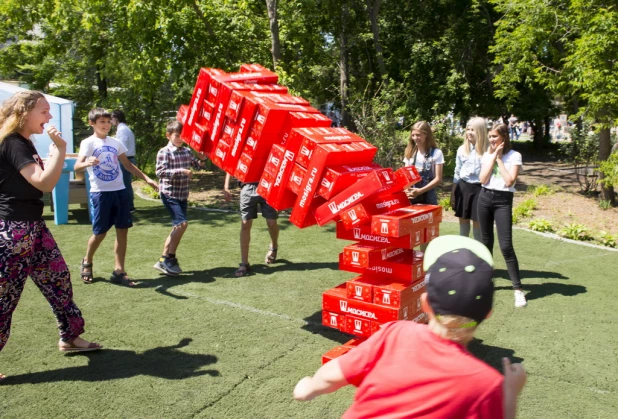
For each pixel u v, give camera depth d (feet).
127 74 52.60
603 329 16.10
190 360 13.82
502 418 5.36
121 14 42.09
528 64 38.40
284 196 14.83
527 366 13.75
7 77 72.28
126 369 13.28
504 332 15.87
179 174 20.40
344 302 14.03
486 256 5.63
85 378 12.79
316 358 14.01
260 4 52.65
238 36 44.98
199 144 17.02
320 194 13.84
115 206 19.29
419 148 19.65
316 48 55.11
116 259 19.83
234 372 13.20
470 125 19.70
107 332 15.52
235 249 25.14
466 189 19.99
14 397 11.86
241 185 21.30
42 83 67.15
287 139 15.38
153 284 19.90
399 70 63.41
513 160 17.84
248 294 18.98
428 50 59.82
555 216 32.73
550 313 17.35
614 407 11.84
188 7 43.21
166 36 41.34
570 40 37.76
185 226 20.77
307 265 22.63
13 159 11.78
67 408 11.45
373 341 6.02
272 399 11.98
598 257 24.23
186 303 17.99
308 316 16.97
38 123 12.12
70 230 28.53
